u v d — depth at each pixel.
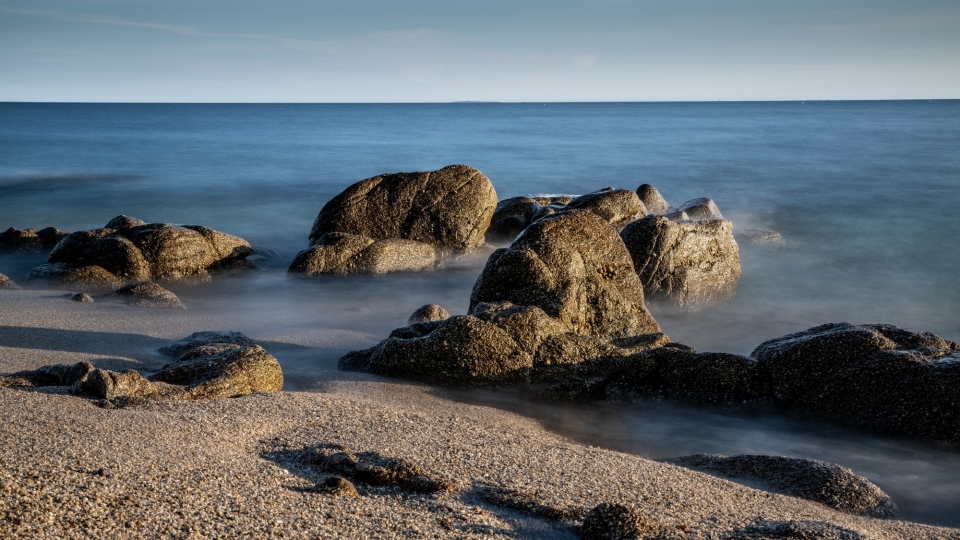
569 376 12.99
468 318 13.21
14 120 128.25
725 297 20.83
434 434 9.95
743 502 8.29
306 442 9.30
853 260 26.69
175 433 8.95
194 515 6.62
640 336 14.49
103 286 20.00
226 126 116.81
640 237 19.59
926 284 23.59
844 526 7.53
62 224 33.44
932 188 43.16
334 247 22.03
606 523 7.00
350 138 88.12
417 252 22.91
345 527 6.75
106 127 107.25
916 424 11.14
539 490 8.13
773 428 11.90
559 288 14.87
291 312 18.61
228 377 11.37
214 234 22.30
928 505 9.45
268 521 6.67
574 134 95.81
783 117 154.75
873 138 82.25
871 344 12.22
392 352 13.30
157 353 13.92
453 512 7.30
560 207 27.06
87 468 7.28
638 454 10.67
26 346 13.92
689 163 57.78
